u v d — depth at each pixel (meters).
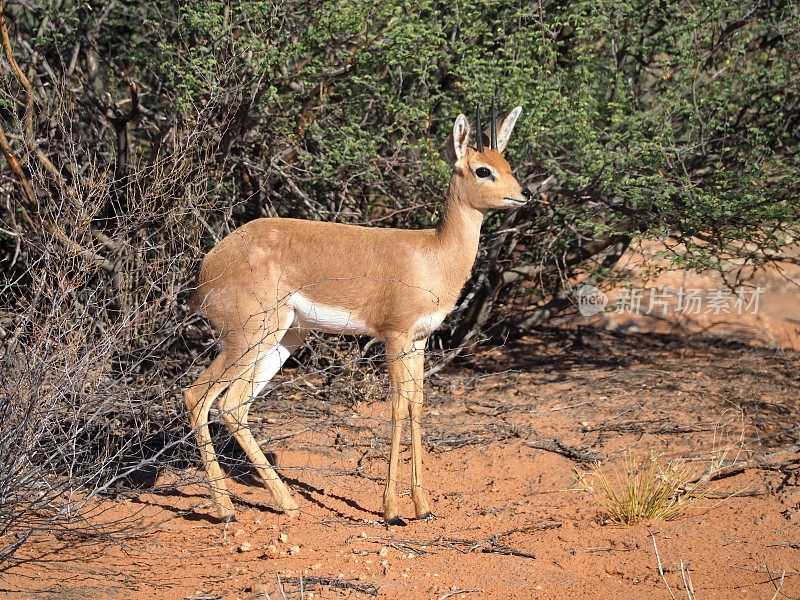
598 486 10.77
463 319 15.20
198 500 10.67
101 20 13.90
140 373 12.39
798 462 10.92
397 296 10.22
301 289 10.47
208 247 13.69
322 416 13.19
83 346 9.66
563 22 13.50
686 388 13.72
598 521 9.93
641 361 15.42
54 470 9.11
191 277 12.31
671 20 14.04
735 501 10.14
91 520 9.79
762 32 14.41
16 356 8.98
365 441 12.47
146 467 11.16
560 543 9.35
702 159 13.92
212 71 12.56
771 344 16.23
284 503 10.30
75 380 8.88
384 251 10.34
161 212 12.30
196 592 8.24
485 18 14.12
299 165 14.26
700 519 9.77
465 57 13.11
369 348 14.20
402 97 13.72
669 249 13.69
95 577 8.52
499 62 12.84
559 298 16.11
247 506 10.60
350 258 10.36
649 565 8.78
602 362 15.41
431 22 13.47
